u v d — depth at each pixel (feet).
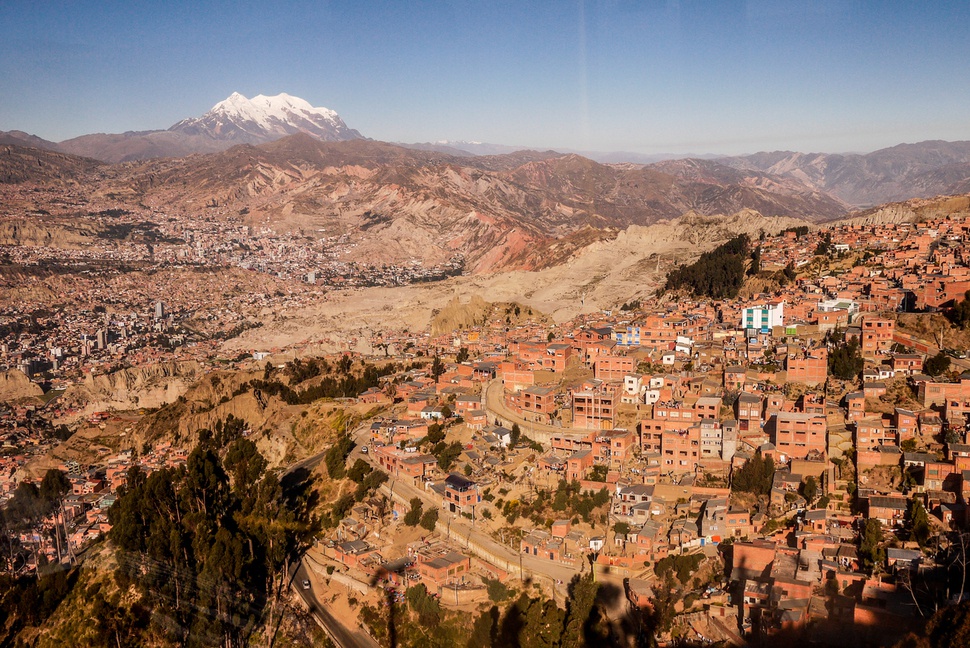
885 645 527.40
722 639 576.61
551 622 600.80
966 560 583.58
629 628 605.31
